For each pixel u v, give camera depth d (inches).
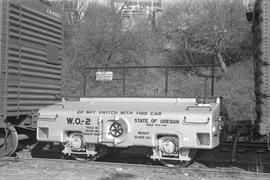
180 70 1154.0
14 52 423.8
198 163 398.0
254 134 371.2
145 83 1048.8
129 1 1342.3
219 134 372.5
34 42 460.8
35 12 462.3
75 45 1131.9
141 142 359.6
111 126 369.4
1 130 441.4
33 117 451.5
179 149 354.6
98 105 393.4
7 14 412.5
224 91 957.8
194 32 1305.4
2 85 410.6
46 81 486.3
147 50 1258.0
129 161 418.0
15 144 431.5
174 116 350.3
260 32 318.7
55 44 508.1
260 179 322.0
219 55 1246.9
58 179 322.0
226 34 1267.2
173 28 1344.7
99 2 1285.7
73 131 388.8
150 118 357.4
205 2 1348.4
